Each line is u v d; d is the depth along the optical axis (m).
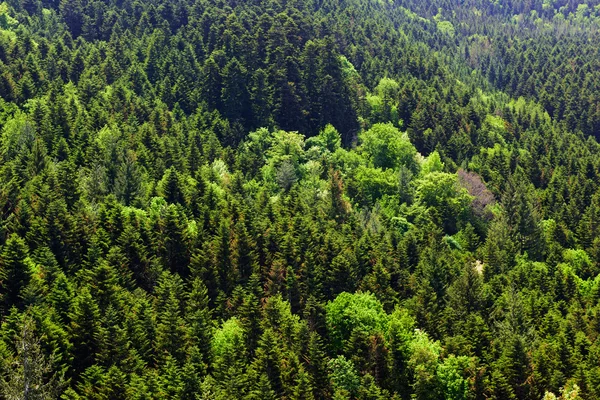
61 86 138.75
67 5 184.88
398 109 172.25
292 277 85.94
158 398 62.06
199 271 84.81
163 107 140.00
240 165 127.88
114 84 142.75
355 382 72.75
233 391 62.31
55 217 83.69
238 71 150.62
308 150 138.75
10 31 167.25
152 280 83.31
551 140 180.88
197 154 122.12
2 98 127.50
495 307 95.00
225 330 73.50
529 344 84.56
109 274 74.31
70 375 65.62
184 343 70.56
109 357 65.81
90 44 165.75
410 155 149.00
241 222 93.94
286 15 176.38
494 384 76.31
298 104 152.12
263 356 69.00
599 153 179.38
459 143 165.12
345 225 108.06
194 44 168.12
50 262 76.12
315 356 71.06
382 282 92.56
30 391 49.78
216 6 187.50
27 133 111.19
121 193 101.44
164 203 98.00
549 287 107.31
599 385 77.06
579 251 126.50
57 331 65.19
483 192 142.75
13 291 72.25
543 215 144.62
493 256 113.12
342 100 159.38
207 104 147.12
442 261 103.44
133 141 121.88
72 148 115.31
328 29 190.25
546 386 78.62
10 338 62.72
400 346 76.62
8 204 89.44
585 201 152.62
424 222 123.69
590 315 96.50
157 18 181.38
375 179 132.88
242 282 86.69
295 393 66.31
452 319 88.38
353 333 77.06
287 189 123.31
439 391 75.00
